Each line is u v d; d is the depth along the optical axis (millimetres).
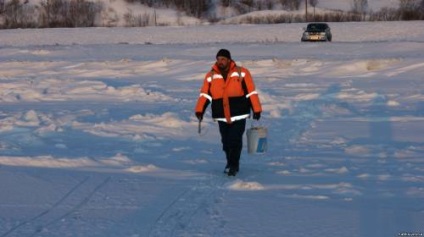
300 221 8484
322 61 34469
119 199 9641
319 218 8625
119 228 8188
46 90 27328
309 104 21625
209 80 11359
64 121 18484
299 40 63594
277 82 29594
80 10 106188
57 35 80875
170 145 14914
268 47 47062
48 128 16891
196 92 26875
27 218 8664
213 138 15922
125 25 102750
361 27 77562
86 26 101875
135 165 12445
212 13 112688
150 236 7824
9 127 17312
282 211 8977
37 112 20328
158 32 81625
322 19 95438
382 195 9906
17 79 32375
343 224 8344
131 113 20375
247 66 34625
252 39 67250
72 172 11617
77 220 8555
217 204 9359
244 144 14750
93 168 12133
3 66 38281
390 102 21703
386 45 44156
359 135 15953
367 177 11219
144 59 41375
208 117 18859
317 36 57156
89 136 16125
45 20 104062
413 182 10797
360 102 22406
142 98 24797
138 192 10070
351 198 9750
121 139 15719
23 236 7871
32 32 86375
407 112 19688
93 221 8508
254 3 115812
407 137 15570
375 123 17766
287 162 12727
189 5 112438
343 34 70625
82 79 32531
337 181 10945
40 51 49438
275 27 82062
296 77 31375
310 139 15461
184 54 45688
